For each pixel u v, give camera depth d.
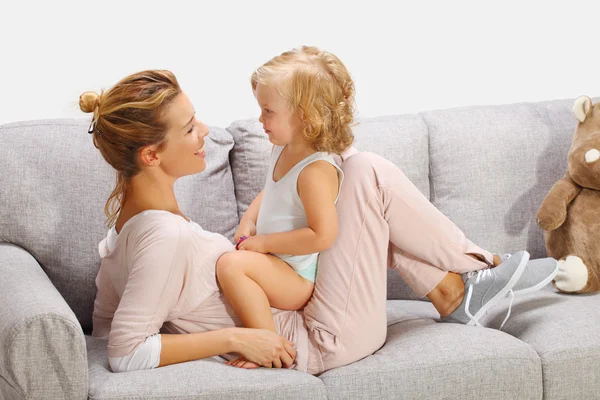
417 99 3.02
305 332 1.98
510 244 2.53
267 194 2.03
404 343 1.98
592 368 1.97
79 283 2.24
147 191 1.89
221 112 2.90
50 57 2.73
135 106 1.80
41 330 1.68
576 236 2.38
